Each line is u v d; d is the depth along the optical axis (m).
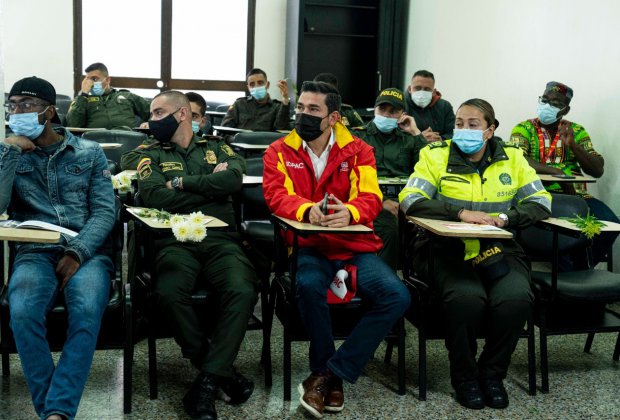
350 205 2.71
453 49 6.93
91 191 2.66
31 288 2.33
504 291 2.72
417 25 7.83
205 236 2.69
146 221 2.58
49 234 2.25
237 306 2.54
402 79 8.25
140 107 6.56
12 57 8.21
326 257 2.77
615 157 4.57
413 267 2.99
